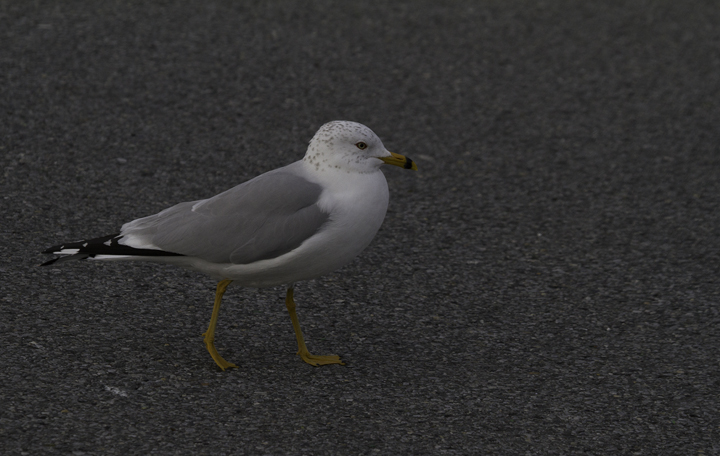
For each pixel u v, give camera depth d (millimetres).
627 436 6262
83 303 7680
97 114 11586
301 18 15312
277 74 13266
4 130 10898
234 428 6051
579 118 12758
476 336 7648
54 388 6363
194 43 13984
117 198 9672
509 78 13836
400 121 12273
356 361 7156
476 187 10727
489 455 5938
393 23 15453
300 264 6832
